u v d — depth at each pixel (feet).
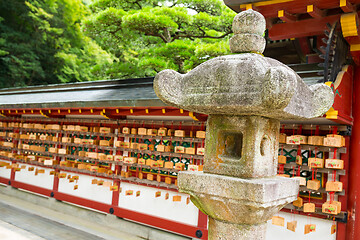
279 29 16.12
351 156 16.85
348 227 16.60
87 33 42.29
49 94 33.17
